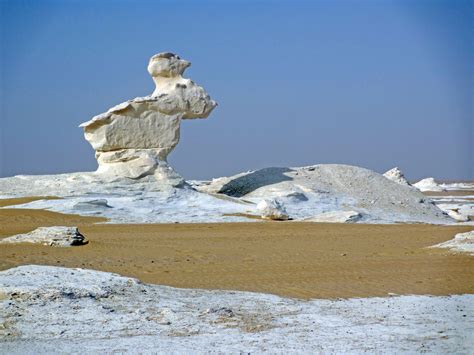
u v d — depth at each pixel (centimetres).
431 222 4588
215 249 2764
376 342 1286
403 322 1448
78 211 4078
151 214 4194
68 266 2152
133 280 1784
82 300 1558
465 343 1276
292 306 1602
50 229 2742
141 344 1259
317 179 5297
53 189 4541
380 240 3206
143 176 4675
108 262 2280
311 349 1235
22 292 1557
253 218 4288
